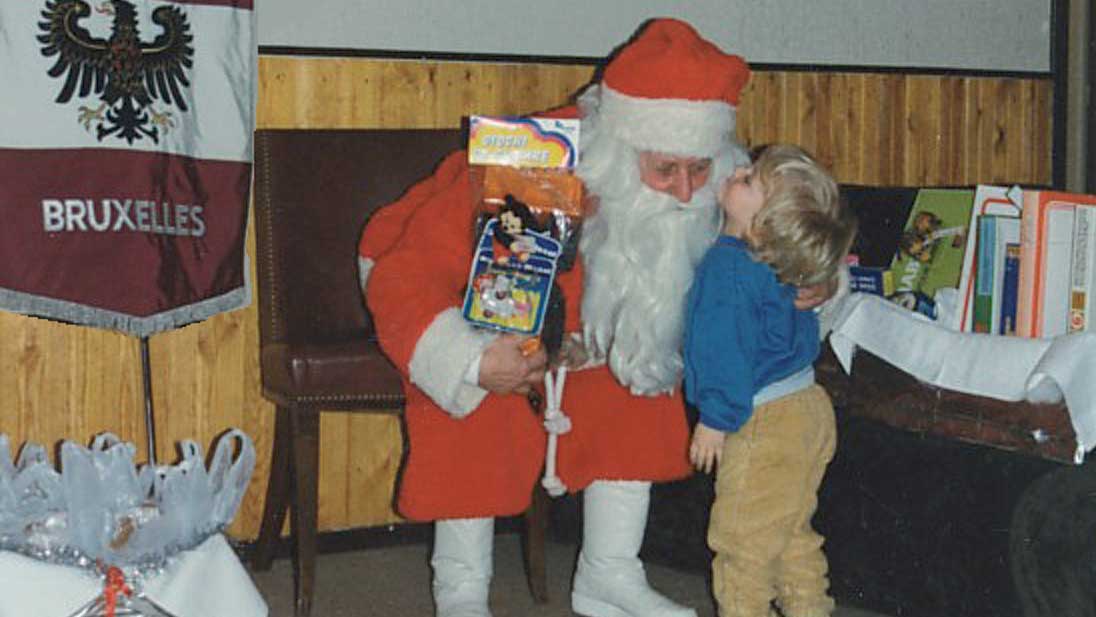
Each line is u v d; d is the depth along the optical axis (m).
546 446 2.40
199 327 3.18
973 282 2.56
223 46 2.98
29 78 2.77
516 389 2.23
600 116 2.31
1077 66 4.10
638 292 2.25
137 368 3.13
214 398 3.21
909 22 3.91
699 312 2.23
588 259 2.28
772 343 2.27
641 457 2.43
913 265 2.80
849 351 2.63
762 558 2.30
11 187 2.77
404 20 3.32
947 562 2.50
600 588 2.55
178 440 3.18
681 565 3.06
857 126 3.85
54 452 3.07
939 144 3.98
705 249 2.29
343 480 3.36
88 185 2.83
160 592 2.06
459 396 2.22
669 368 2.31
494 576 3.15
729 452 2.33
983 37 4.01
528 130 2.25
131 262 2.88
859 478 2.64
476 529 2.47
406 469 2.36
